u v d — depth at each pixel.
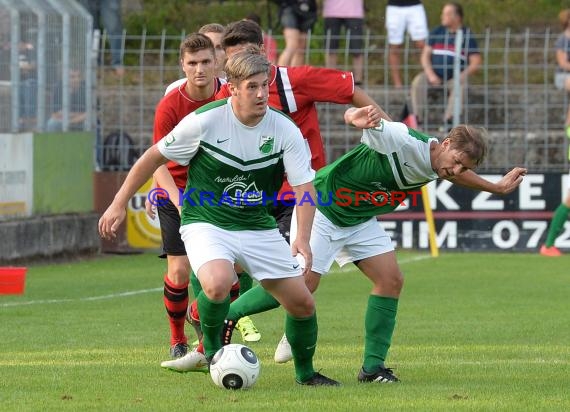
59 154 38.06
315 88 19.86
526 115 41.06
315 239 17.06
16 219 35.72
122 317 24.80
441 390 15.85
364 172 16.78
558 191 38.75
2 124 35.25
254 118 15.10
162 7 55.19
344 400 15.02
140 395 15.51
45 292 29.47
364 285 31.14
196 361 16.47
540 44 53.09
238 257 15.77
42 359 19.02
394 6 44.44
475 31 54.31
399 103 44.38
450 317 24.69
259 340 21.34
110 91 45.22
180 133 15.39
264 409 14.37
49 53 37.62
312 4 42.38
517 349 20.12
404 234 39.25
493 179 38.81
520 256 37.94
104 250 39.84
